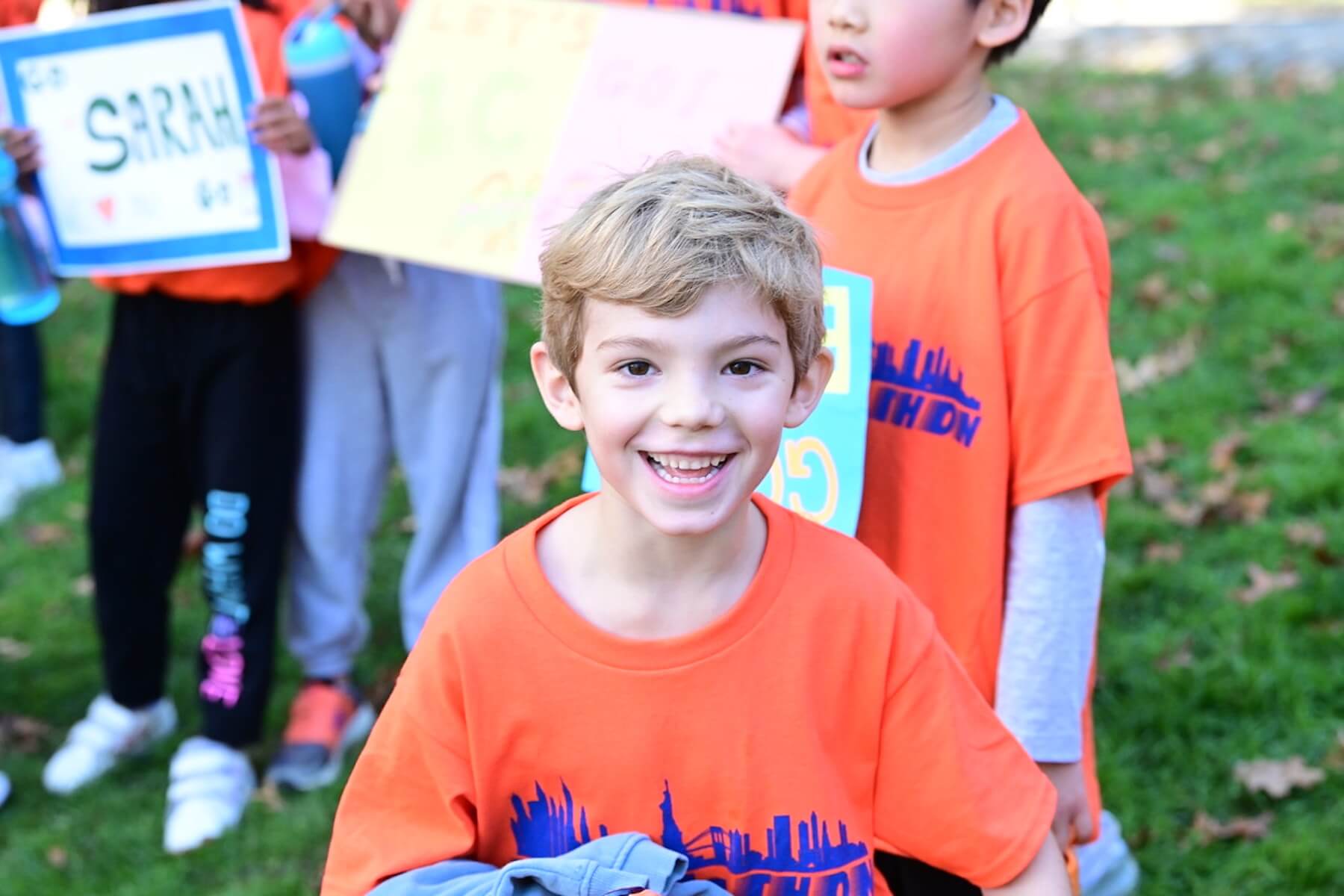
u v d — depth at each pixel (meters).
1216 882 2.94
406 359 3.47
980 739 1.57
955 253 2.05
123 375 3.34
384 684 4.02
